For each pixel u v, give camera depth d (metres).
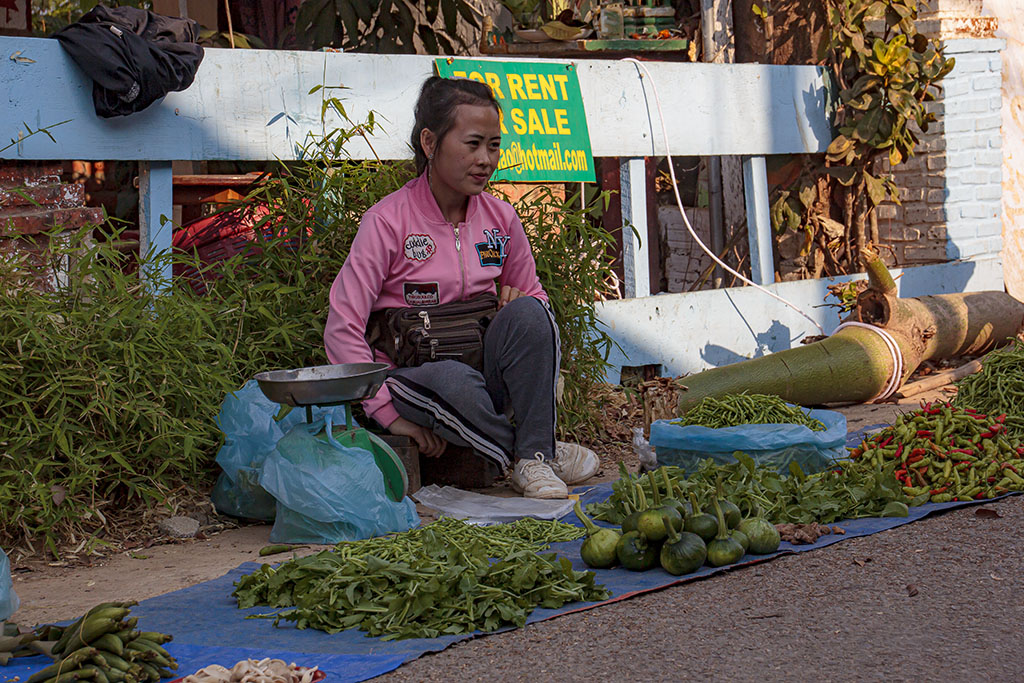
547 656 3.37
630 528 4.36
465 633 3.56
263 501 5.09
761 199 9.21
